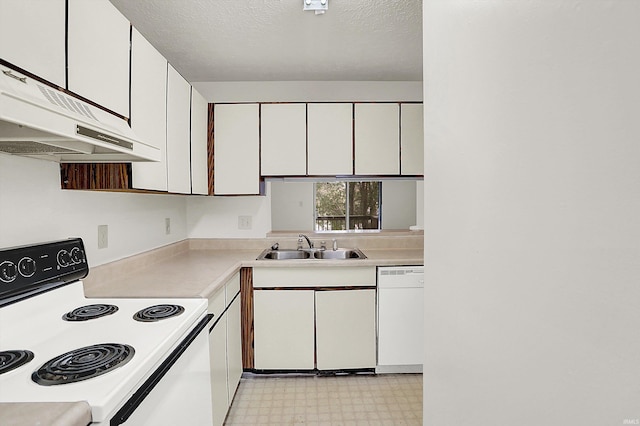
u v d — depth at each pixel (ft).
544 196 1.65
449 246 2.77
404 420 6.74
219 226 10.25
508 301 1.95
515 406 1.89
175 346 3.65
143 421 2.85
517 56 1.86
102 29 4.30
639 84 1.18
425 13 3.31
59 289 4.41
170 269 7.09
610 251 1.30
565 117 1.52
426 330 3.31
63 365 2.85
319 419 6.77
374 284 8.27
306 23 6.90
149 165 5.52
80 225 5.41
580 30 1.43
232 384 7.06
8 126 3.08
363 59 8.64
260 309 8.21
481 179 2.26
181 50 8.04
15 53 3.06
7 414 2.21
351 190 22.95
